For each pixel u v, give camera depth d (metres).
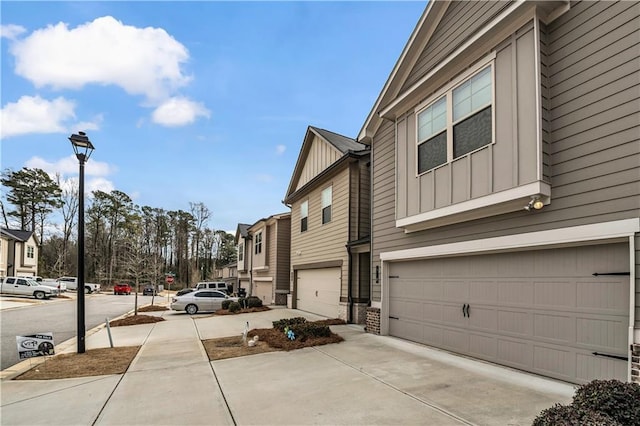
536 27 5.36
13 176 46.16
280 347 8.10
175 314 17.61
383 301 9.52
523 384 5.00
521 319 5.73
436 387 5.02
